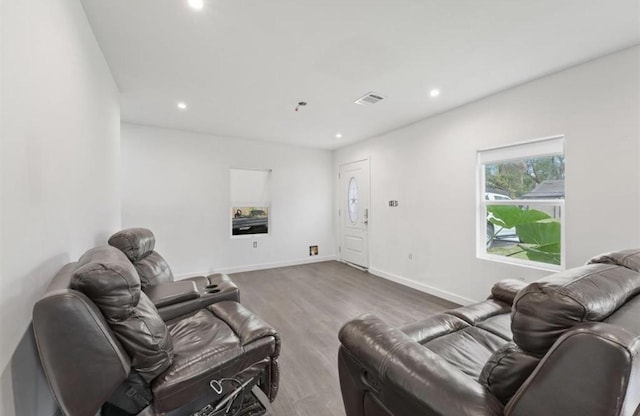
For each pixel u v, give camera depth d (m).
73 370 0.90
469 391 0.84
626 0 1.55
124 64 2.25
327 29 1.83
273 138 4.83
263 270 4.95
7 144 0.82
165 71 2.38
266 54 2.12
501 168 2.96
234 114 3.54
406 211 4.02
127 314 1.07
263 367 1.51
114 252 1.31
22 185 0.90
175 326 1.67
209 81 2.58
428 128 3.65
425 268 3.72
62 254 1.25
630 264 1.11
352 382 1.24
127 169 3.96
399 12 1.66
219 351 1.37
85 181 1.62
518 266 2.72
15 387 0.85
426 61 2.24
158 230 4.18
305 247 5.52
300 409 1.62
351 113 3.48
